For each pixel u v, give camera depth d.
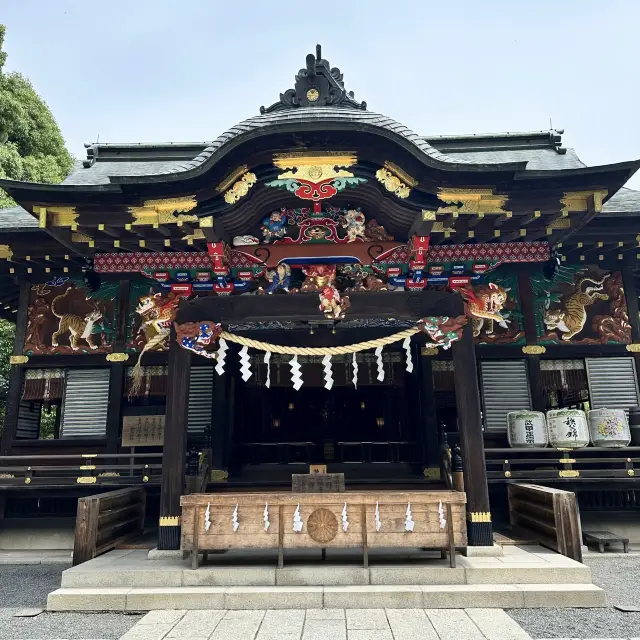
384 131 6.12
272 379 10.97
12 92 20.28
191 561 6.24
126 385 9.75
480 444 6.98
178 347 7.36
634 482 8.73
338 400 13.79
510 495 8.73
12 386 9.80
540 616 5.28
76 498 9.49
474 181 6.37
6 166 17.81
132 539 8.34
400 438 11.78
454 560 5.99
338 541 6.08
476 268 7.57
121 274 8.70
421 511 6.16
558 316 9.73
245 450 10.80
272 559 6.52
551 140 11.86
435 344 7.85
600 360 9.62
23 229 8.70
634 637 4.68
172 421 7.13
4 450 9.54
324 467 8.02
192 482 7.50
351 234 7.43
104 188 6.41
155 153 12.26
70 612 5.61
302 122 6.04
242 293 7.72
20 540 9.24
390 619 5.16
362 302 7.43
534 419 8.67
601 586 6.41
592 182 6.49
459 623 5.02
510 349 9.55
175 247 7.48
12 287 11.02
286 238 7.53
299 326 9.44
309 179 6.53
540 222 7.14
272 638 4.66
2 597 6.36
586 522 9.11
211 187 6.45
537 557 6.50
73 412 9.69
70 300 10.15
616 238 8.98
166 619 5.23
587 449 8.62
